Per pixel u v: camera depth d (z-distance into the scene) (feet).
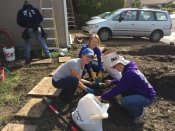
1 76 13.41
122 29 27.37
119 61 9.48
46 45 17.97
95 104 8.68
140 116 9.64
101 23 26.91
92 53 9.96
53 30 19.24
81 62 10.26
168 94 12.25
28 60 16.93
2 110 10.59
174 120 10.12
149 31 27.89
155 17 27.96
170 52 19.48
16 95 11.85
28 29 16.80
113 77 12.34
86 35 28.14
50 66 15.78
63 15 19.15
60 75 10.43
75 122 9.18
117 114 10.30
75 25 35.99
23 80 13.58
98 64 12.34
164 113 10.60
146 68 13.85
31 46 19.20
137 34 27.76
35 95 11.47
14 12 18.90
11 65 15.96
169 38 30.66
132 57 17.04
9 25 19.13
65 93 10.62
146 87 9.42
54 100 10.99
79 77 10.43
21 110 10.17
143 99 9.37
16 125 9.39
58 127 9.34
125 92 9.79
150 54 19.29
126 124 9.76
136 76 9.25
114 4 37.86
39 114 9.89
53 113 10.07
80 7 37.65
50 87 12.10
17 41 19.38
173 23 46.93
